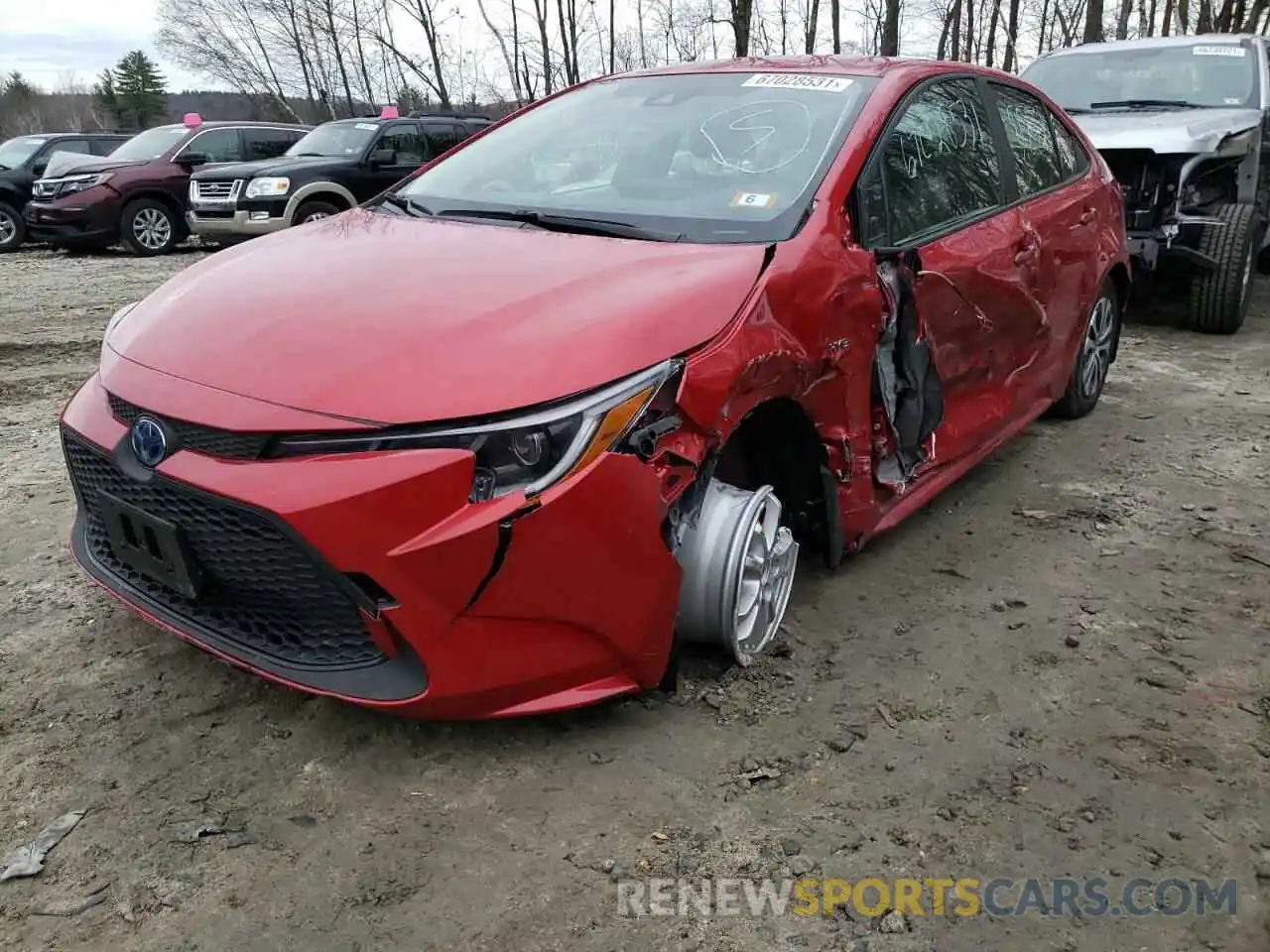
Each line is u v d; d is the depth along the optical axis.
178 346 2.59
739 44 13.59
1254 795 2.57
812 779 2.57
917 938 2.12
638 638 2.51
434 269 2.79
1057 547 3.97
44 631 3.15
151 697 2.82
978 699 2.94
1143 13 25.16
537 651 2.38
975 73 4.24
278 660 2.44
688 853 2.31
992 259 3.79
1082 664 3.14
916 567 3.77
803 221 3.03
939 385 3.52
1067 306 4.72
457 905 2.15
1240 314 7.50
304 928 2.09
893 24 14.47
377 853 2.28
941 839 2.39
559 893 2.19
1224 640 3.31
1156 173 7.13
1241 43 8.28
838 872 2.28
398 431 2.23
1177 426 5.48
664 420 2.44
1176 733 2.81
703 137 3.50
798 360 2.80
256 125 14.59
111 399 2.64
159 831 2.33
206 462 2.34
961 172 3.87
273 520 2.23
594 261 2.81
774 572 3.01
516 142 3.88
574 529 2.31
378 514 2.20
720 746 2.68
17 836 2.30
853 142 3.29
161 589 2.68
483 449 2.25
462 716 2.38
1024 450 5.08
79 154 14.92
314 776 2.51
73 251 14.07
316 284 2.75
